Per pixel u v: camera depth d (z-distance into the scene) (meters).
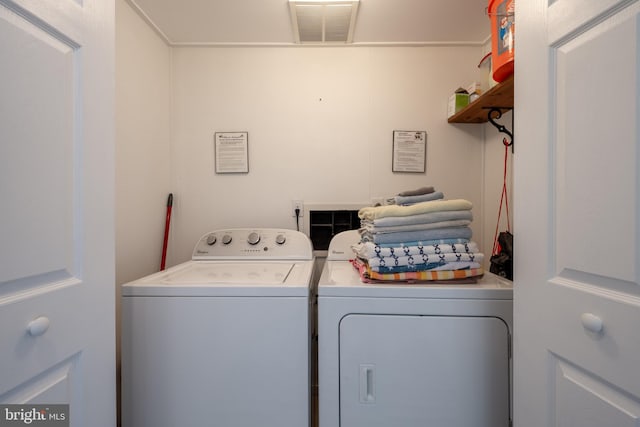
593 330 0.61
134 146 1.55
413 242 1.07
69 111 0.71
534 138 0.76
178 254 1.91
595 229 0.61
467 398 0.98
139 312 1.04
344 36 1.77
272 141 1.90
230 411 1.03
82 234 0.75
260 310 1.02
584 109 0.63
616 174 0.57
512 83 1.18
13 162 0.59
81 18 0.74
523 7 0.79
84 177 0.75
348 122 1.89
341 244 1.67
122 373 1.04
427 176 1.89
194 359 1.03
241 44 1.86
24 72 0.60
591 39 0.61
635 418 0.56
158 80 1.77
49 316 0.66
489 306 0.98
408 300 0.99
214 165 1.91
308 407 1.03
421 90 1.88
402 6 1.52
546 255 0.73
